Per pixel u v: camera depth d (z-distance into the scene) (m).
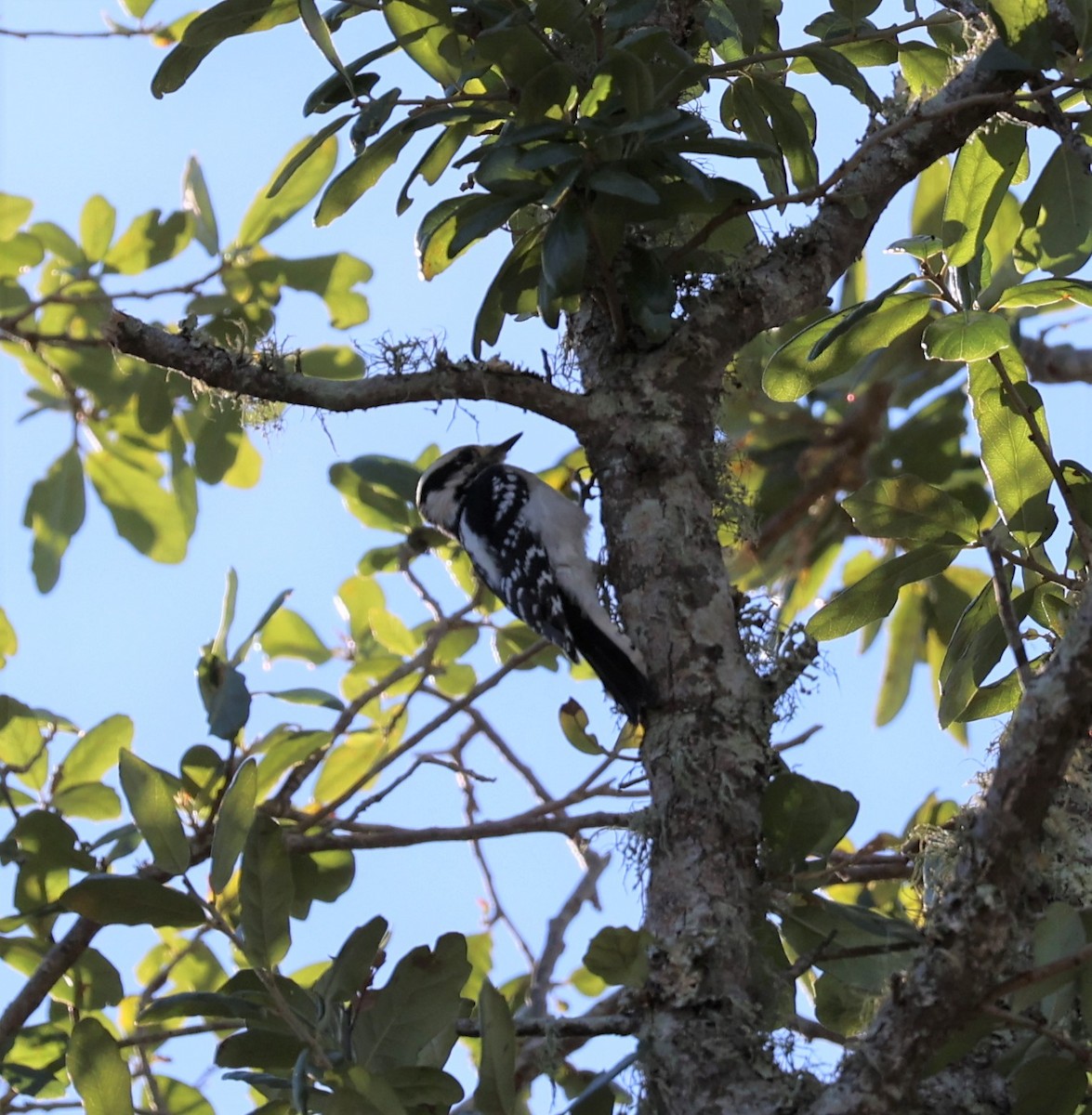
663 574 7.12
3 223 12.88
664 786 6.59
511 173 7.31
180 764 9.30
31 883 8.80
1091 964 5.55
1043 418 7.73
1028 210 8.32
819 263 8.07
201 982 10.18
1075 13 7.46
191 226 12.73
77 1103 8.20
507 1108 5.56
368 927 6.59
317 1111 6.09
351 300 12.11
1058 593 7.85
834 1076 5.89
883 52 8.94
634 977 5.99
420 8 7.32
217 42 7.68
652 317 7.42
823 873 6.69
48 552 12.59
